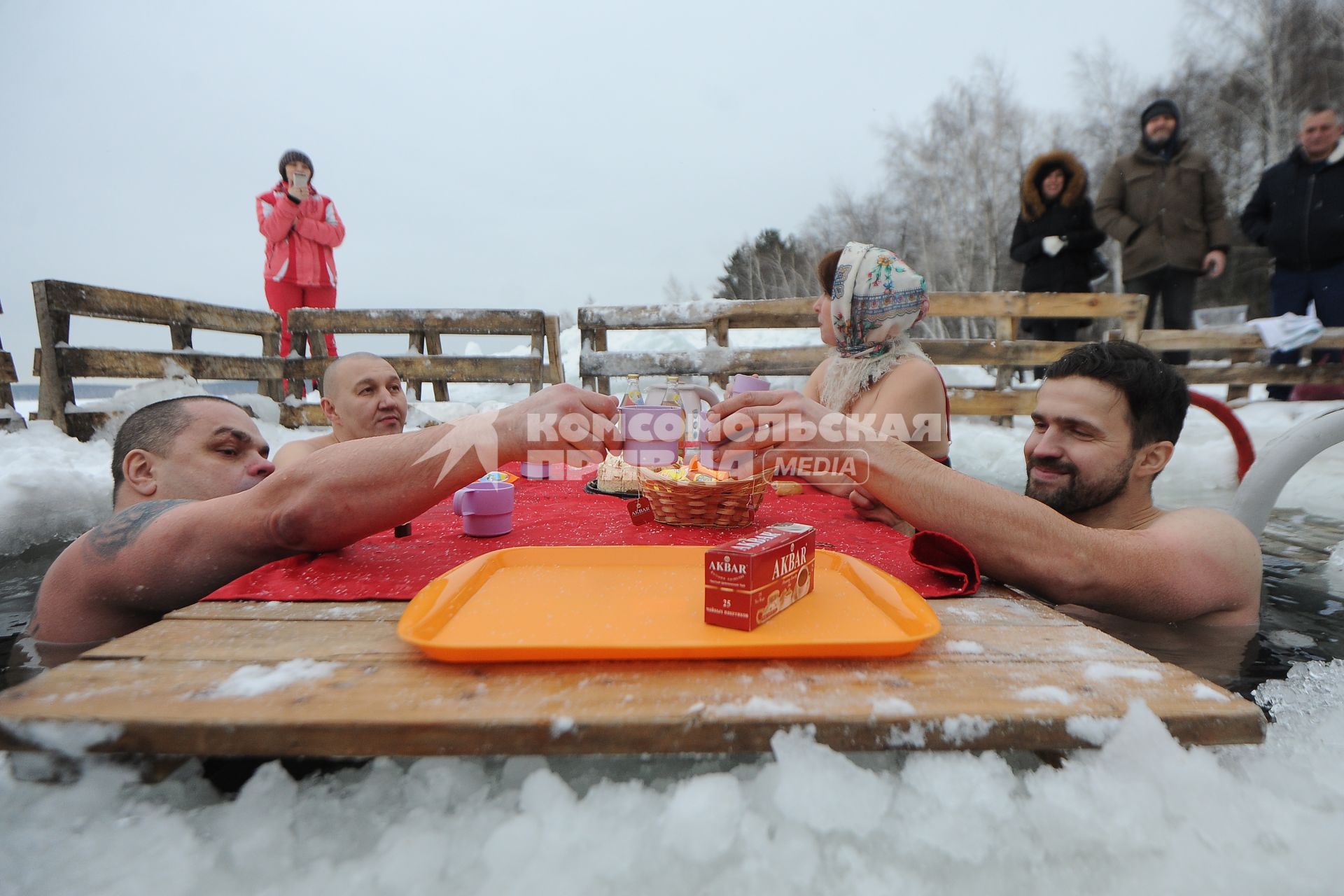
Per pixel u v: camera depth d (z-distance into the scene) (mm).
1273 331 5234
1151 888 625
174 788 769
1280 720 940
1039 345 5293
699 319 5273
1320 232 5320
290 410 5445
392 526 1271
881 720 737
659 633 910
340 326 5637
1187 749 760
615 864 653
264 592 1140
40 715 716
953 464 3979
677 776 798
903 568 1331
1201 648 1260
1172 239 5602
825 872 655
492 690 791
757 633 913
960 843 676
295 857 678
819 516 1896
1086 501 1541
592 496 2199
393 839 690
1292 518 2504
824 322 2584
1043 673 859
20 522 2232
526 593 1076
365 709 740
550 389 1302
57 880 630
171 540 1220
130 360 4090
